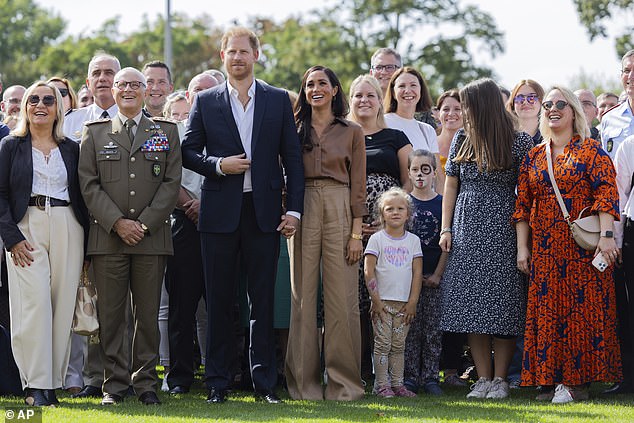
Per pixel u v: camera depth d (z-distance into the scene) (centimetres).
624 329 874
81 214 812
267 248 814
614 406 789
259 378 812
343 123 848
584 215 817
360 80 921
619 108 948
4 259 884
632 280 851
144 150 805
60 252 798
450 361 957
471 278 845
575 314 816
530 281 830
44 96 800
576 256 819
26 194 793
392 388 866
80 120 971
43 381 786
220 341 818
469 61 4119
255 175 810
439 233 912
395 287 860
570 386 825
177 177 814
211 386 812
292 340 846
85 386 866
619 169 860
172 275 885
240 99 827
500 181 852
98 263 802
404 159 920
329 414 742
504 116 851
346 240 840
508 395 857
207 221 812
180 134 907
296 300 845
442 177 989
